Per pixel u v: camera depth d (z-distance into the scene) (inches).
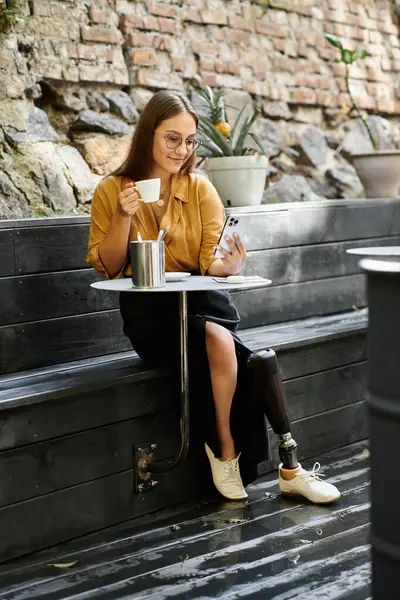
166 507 136.1
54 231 145.5
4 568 114.6
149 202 123.3
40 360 144.6
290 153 233.3
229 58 219.9
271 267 178.9
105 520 128.2
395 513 85.7
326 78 245.3
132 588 106.8
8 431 116.6
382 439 86.4
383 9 262.7
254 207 175.0
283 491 138.3
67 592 106.3
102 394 127.4
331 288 192.4
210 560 114.4
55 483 122.0
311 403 160.7
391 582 87.0
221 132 182.7
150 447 133.3
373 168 209.5
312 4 241.9
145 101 200.4
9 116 171.2
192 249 137.6
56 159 176.1
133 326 134.9
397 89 264.8
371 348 87.3
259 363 132.0
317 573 108.6
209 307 136.6
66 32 185.2
